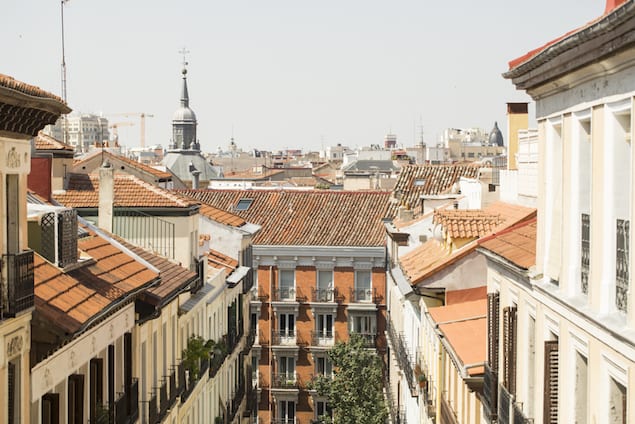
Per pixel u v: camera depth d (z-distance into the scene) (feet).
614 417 52.70
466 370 93.76
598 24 47.65
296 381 268.62
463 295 124.26
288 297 270.87
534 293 70.28
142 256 118.11
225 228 197.98
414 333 162.91
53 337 66.85
